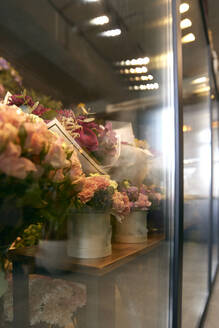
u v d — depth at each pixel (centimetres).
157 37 118
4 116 38
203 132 217
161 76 117
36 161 42
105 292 69
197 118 190
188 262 146
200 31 189
